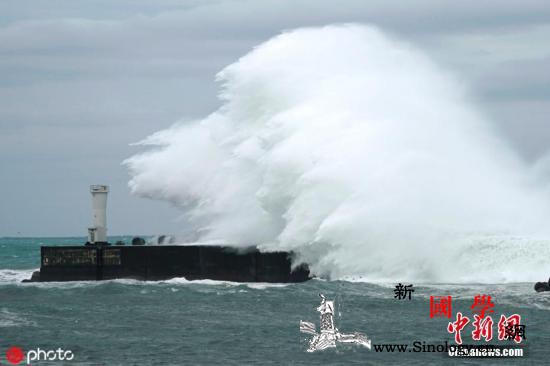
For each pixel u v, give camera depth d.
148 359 64.25
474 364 63.53
